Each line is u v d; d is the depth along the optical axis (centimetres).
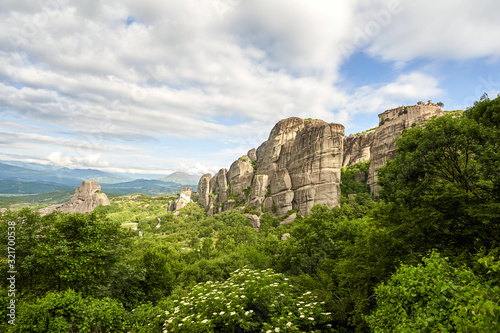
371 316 741
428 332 507
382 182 2095
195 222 14650
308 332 984
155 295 2575
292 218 10469
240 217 12488
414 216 1692
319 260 2792
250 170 16238
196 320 977
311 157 10819
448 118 1623
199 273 3853
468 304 450
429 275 603
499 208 1336
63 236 1822
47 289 1842
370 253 1852
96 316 1268
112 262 2134
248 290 1090
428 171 1688
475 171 1507
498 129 1488
